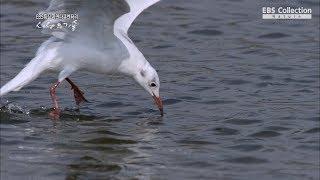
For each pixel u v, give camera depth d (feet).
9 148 46.24
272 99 56.70
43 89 57.16
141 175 43.06
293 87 59.41
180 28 72.54
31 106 53.47
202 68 63.36
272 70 63.10
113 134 49.06
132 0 53.57
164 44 68.64
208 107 54.90
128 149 46.73
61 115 52.13
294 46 69.05
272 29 72.74
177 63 64.39
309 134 49.98
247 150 47.26
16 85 49.26
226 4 78.69
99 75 61.00
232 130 50.47
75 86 54.29
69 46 50.42
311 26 73.67
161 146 47.39
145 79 53.01
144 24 73.15
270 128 50.83
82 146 46.83
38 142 47.21
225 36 71.15
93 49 50.67
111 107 54.44
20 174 42.70
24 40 68.23
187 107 54.95
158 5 77.82
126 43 51.98
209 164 45.03
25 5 76.38
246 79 60.95
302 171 44.29
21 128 49.44
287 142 48.70
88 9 49.01
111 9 48.78
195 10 77.00
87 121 51.26
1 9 75.46
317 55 66.80
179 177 43.06
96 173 43.09
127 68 52.47
